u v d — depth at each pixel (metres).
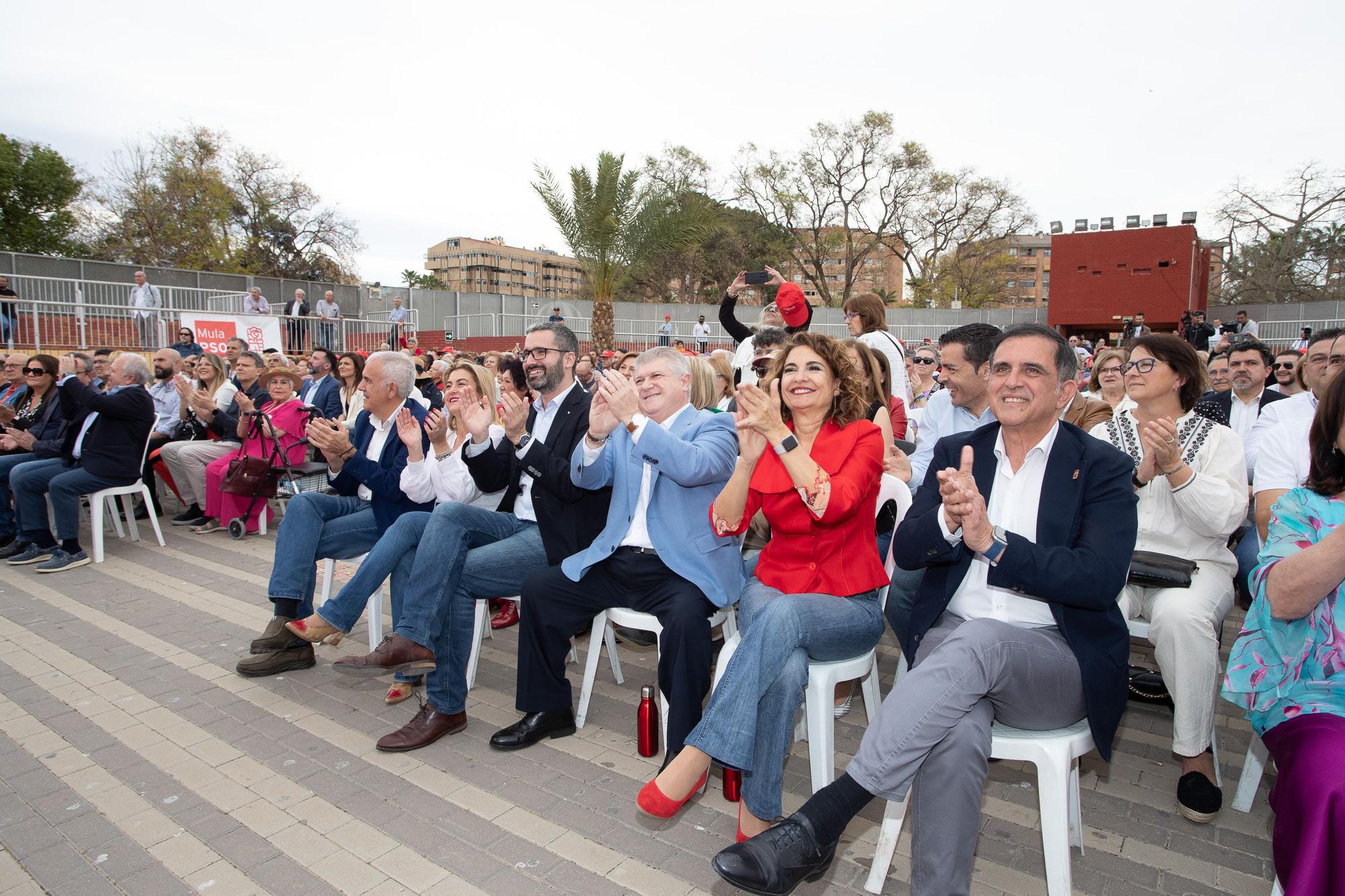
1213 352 5.25
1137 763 2.94
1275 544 1.88
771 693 2.23
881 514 3.22
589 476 3.08
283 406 6.37
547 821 2.53
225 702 3.41
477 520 3.33
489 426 3.50
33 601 4.78
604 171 16.20
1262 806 2.63
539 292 103.56
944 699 1.95
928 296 39.59
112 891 2.19
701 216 17.20
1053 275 29.84
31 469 5.60
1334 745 1.64
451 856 2.35
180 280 18.83
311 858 2.33
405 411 3.54
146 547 6.12
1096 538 2.14
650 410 3.15
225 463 6.43
